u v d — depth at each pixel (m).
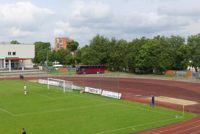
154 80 98.44
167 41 125.75
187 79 101.06
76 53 175.12
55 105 54.06
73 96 64.06
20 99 60.03
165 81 95.44
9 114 47.00
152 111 49.56
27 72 123.12
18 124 40.91
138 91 73.12
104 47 137.12
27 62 144.25
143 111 49.50
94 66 124.56
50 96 63.84
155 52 119.44
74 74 120.44
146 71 124.69
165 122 42.28
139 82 92.44
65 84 75.31
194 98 63.47
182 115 46.91
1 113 47.66
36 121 42.62
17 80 96.38
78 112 48.50
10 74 116.81
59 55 176.50
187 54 120.62
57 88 76.38
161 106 54.22
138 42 128.38
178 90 75.19
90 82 91.81
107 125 40.59
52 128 39.09
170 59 120.06
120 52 133.25
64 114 47.03
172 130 38.16
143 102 58.09
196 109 52.06
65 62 174.50
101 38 139.50
